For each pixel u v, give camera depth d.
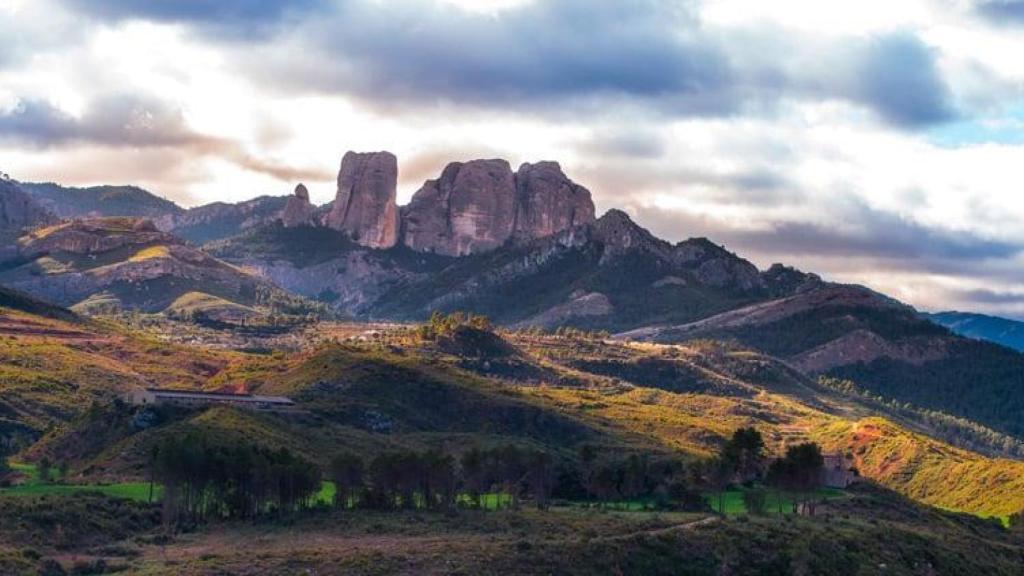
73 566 197.12
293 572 189.88
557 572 199.50
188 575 186.62
